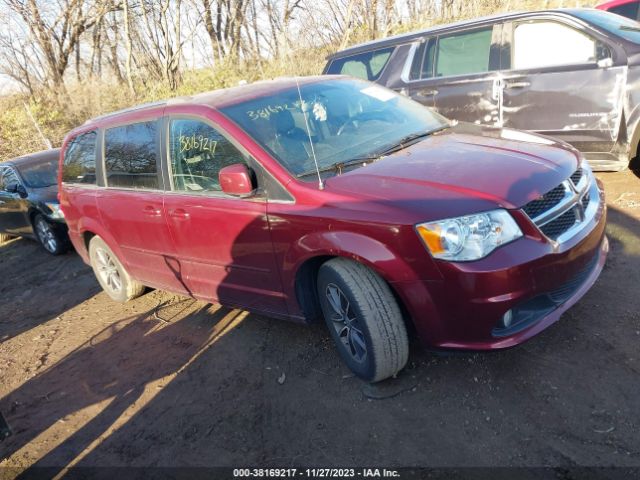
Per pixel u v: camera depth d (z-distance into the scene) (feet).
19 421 12.28
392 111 13.64
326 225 9.85
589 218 10.09
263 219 10.90
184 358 13.26
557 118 17.48
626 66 15.90
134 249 15.38
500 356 10.49
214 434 10.26
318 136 11.98
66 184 17.87
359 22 51.06
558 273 9.06
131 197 14.44
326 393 10.65
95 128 16.20
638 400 8.79
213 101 12.75
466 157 10.45
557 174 9.77
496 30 18.88
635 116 15.88
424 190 9.36
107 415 11.71
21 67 67.62
